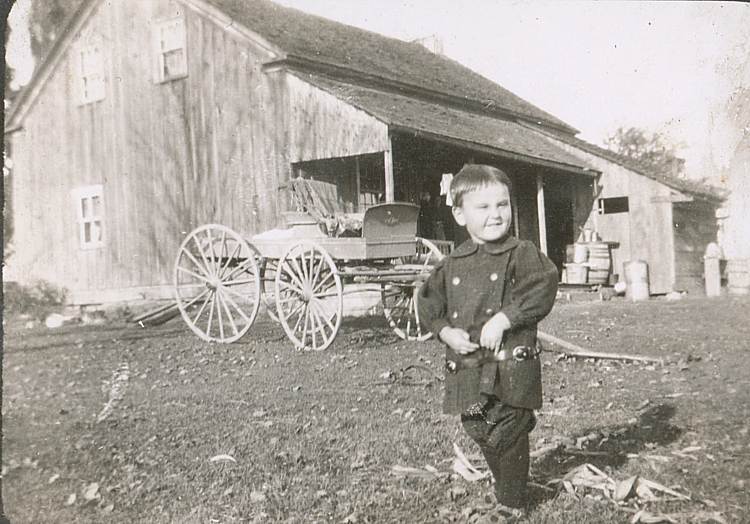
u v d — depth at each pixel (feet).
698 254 49.73
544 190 54.49
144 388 16.79
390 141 33.14
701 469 9.75
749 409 13.28
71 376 18.28
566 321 29.99
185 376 18.44
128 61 42.24
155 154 41.52
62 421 13.35
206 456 11.07
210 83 39.45
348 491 9.23
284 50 36.55
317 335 26.25
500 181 8.50
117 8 42.04
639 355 20.07
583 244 49.75
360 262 24.71
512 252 8.38
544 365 19.17
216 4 38.68
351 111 34.17
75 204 42.86
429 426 12.60
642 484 8.92
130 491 9.61
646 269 45.83
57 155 42.42
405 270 23.95
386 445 11.36
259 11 42.98
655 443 11.15
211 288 26.03
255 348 23.61
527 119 56.34
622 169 50.52
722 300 38.24
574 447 10.98
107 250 42.73
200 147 39.99
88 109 43.19
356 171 39.63
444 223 46.47
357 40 50.55
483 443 8.17
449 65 59.36
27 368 19.36
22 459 10.94
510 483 8.20
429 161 45.11
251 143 37.99
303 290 23.45
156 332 28.48
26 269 39.91
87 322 32.83
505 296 8.23
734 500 8.57
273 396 15.65
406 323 28.04
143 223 42.06
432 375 17.87
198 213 40.14
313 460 10.67
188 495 9.39
